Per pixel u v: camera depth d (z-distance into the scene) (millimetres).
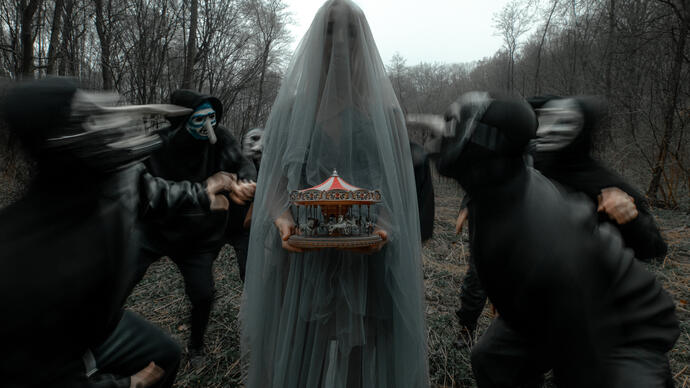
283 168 1907
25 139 1270
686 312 4117
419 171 2219
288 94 2002
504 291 1627
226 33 10836
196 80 10562
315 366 1876
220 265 5383
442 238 6746
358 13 1908
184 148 3146
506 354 1866
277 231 1977
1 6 11102
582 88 11609
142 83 8578
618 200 1778
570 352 1502
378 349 1959
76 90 1335
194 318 3148
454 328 3729
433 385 2971
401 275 1854
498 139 1553
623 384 1428
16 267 1238
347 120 1855
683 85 10023
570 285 1477
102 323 1428
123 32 8531
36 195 1342
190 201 2801
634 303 1562
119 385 1616
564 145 1899
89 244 1331
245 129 15031
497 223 1597
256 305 2018
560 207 1604
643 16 10328
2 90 1306
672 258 5773
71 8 8859
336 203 1688
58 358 1319
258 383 2025
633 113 10180
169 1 9203
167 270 5223
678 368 3102
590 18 11812
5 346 1225
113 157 1375
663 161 9391
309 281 1857
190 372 3072
